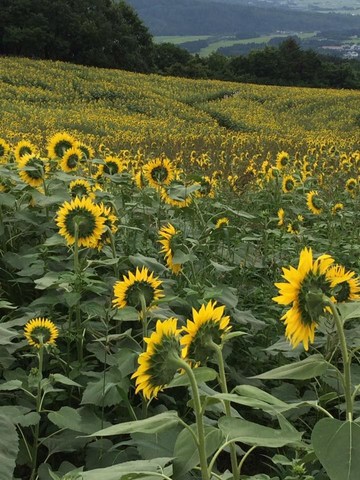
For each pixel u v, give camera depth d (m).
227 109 39.25
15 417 2.46
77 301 2.85
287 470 2.61
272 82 73.69
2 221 4.50
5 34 65.19
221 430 1.57
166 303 3.24
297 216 6.34
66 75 45.50
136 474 1.50
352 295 2.19
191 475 2.50
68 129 23.23
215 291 3.21
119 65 70.06
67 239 3.34
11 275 4.10
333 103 44.47
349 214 6.38
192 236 4.63
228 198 7.20
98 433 1.49
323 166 10.06
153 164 5.14
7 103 30.53
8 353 3.07
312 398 3.09
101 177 5.81
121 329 3.60
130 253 4.39
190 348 1.78
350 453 1.43
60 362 3.12
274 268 4.88
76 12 68.38
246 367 3.54
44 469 2.56
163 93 44.34
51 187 4.95
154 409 2.91
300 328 1.71
